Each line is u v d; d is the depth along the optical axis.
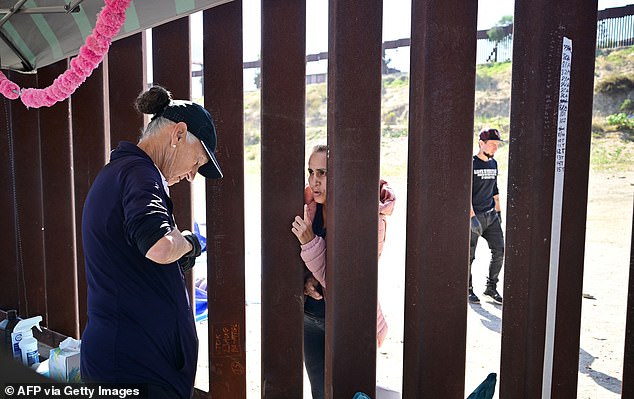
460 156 2.02
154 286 1.65
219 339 2.81
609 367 3.69
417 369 2.12
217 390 2.85
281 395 2.60
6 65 3.64
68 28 3.11
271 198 2.47
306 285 2.53
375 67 2.17
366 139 2.20
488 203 5.12
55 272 3.96
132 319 1.62
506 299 1.96
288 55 2.39
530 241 1.87
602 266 6.21
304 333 2.61
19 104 4.06
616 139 11.93
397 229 8.37
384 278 6.13
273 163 2.45
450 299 2.10
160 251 1.46
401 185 11.02
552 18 1.77
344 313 2.28
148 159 1.68
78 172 3.59
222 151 2.68
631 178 10.23
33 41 3.37
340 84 2.15
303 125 2.43
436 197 2.03
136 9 2.71
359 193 2.23
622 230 7.75
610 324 4.50
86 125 3.52
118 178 1.60
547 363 1.74
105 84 3.48
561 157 1.64
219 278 2.77
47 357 3.77
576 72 1.79
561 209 1.73
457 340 2.13
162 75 2.88
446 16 1.94
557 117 1.79
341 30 2.12
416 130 2.02
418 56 1.98
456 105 1.99
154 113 1.79
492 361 3.89
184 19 2.82
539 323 1.92
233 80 2.63
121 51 3.14
